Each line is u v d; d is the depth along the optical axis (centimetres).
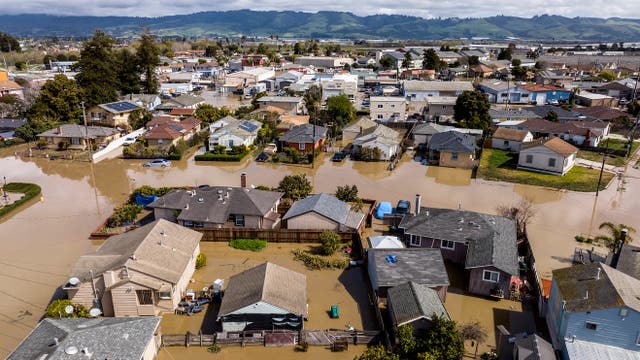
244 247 4106
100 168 6544
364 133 7494
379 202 5094
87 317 2942
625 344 2527
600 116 8756
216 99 12712
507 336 2848
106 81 10431
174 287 3148
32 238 4306
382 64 18038
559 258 3888
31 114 8494
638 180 5888
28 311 3188
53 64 18175
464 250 3719
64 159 6956
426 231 3809
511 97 11050
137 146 7056
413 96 10844
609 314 2492
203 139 7838
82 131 7506
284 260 3925
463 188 5616
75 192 5575
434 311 2797
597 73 15162
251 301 2869
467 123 8181
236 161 6819
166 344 2823
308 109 10081
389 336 2838
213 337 2816
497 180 5900
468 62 17762
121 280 3041
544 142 6269
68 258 3934
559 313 2756
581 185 5678
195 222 4331
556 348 2711
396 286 3106
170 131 7275
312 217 4250
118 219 4453
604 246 4075
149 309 3094
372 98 9694
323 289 3494
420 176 6109
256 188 5209
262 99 10544
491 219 3938
